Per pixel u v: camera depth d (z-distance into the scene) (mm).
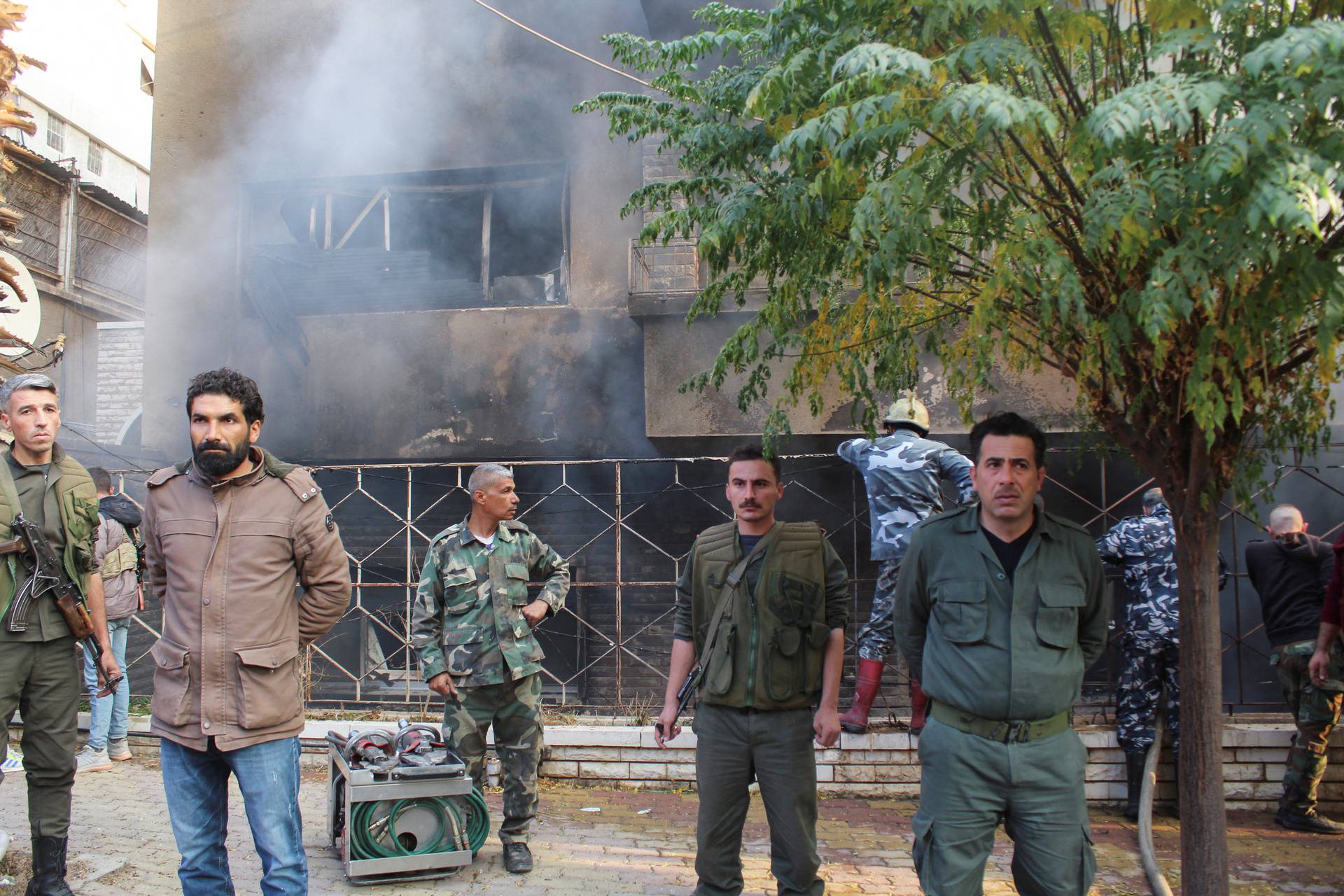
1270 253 2064
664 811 5059
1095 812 5059
